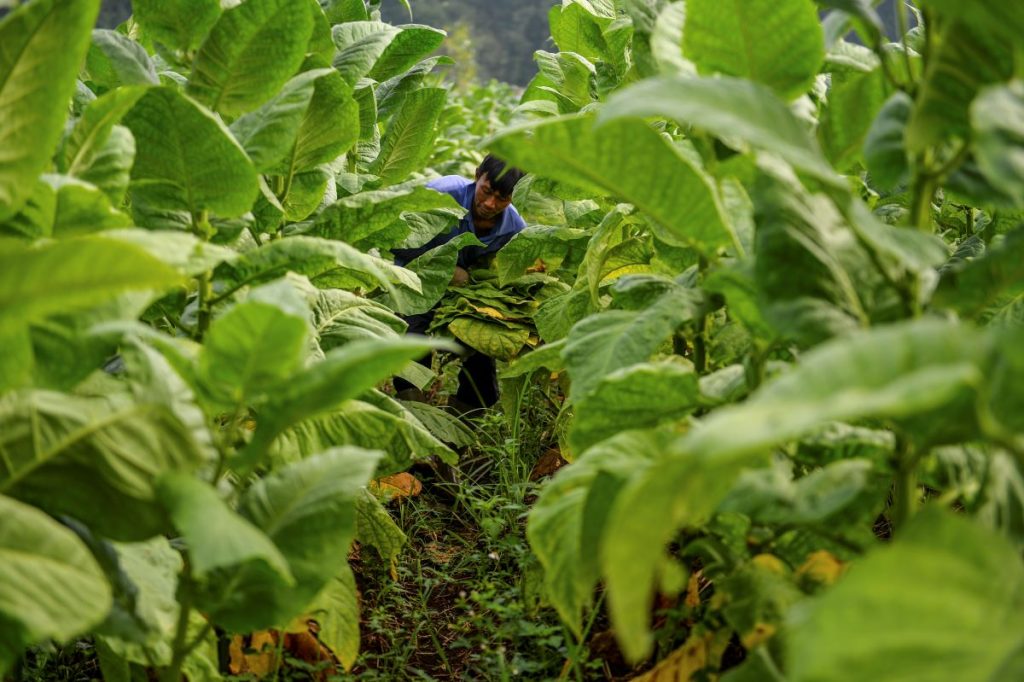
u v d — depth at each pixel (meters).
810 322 1.56
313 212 3.33
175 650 1.84
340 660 2.68
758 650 1.72
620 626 1.19
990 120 1.19
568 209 4.39
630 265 3.72
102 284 1.42
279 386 1.70
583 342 2.30
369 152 4.10
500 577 3.36
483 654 2.96
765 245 1.63
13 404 1.73
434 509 4.08
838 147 2.04
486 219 4.95
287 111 2.53
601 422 2.00
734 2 1.84
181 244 1.76
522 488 3.79
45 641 2.15
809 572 2.00
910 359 1.09
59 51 1.78
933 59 1.53
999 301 2.55
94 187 1.94
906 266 1.67
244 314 1.65
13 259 1.35
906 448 1.65
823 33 1.85
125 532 1.71
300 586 1.78
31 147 1.83
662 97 1.43
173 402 1.83
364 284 3.26
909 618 1.16
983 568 1.21
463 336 4.59
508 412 4.40
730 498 1.60
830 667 1.16
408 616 3.20
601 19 3.87
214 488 1.81
